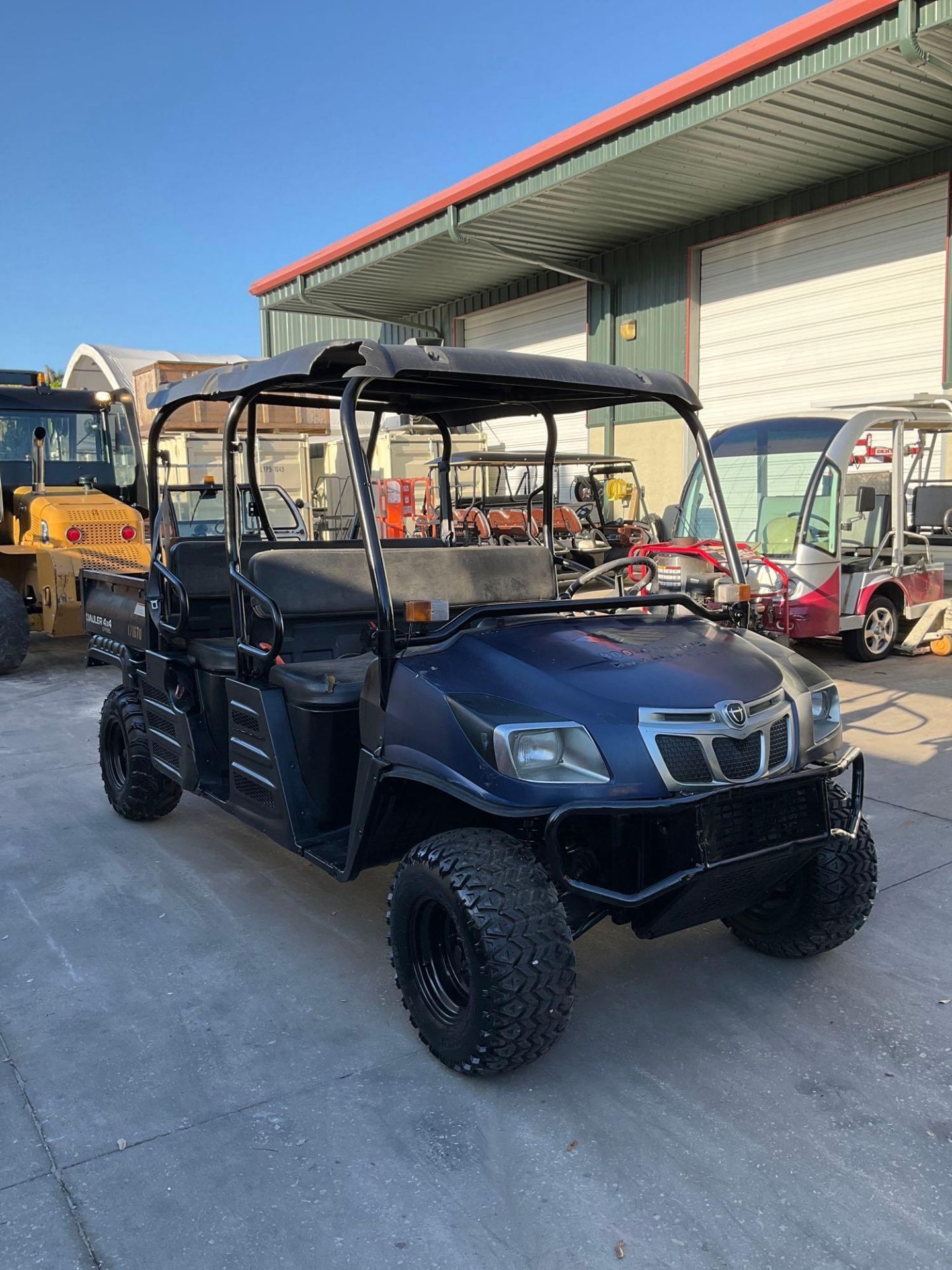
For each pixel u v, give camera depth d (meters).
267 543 4.53
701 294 12.91
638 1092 2.70
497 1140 2.51
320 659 4.00
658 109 9.49
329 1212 2.27
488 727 2.63
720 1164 2.41
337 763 3.33
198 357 22.80
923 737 6.16
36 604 9.51
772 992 3.24
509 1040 2.58
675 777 2.62
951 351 10.25
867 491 8.50
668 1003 3.17
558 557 4.53
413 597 3.95
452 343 17.19
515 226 12.67
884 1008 3.12
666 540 9.12
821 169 10.77
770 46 8.41
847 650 8.78
